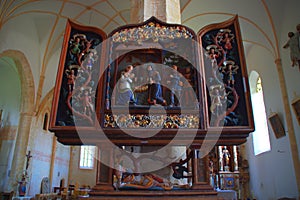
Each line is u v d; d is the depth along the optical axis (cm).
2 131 1720
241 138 379
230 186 1555
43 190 1841
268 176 1380
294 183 1129
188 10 1398
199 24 1502
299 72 1115
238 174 1580
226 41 435
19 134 1577
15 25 1320
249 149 1667
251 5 1316
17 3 1236
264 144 1502
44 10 1392
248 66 1677
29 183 1655
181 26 447
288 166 1182
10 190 1478
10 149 1683
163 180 397
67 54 423
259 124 1565
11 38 1307
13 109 1767
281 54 1284
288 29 1217
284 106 1209
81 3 1398
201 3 1366
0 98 1791
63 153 2292
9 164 1655
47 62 1641
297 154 1123
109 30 1584
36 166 1764
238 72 412
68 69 411
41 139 1841
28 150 1611
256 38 1442
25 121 1594
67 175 2367
